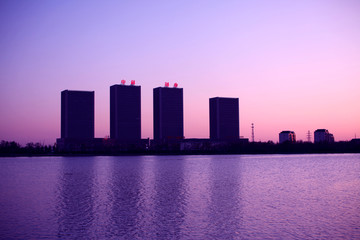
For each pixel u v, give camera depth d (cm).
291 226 4228
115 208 5362
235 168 14062
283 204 5612
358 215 4794
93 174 11612
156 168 14438
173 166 15750
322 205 5522
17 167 16000
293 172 11875
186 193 6856
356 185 8062
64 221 4534
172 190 7312
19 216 4834
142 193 6894
